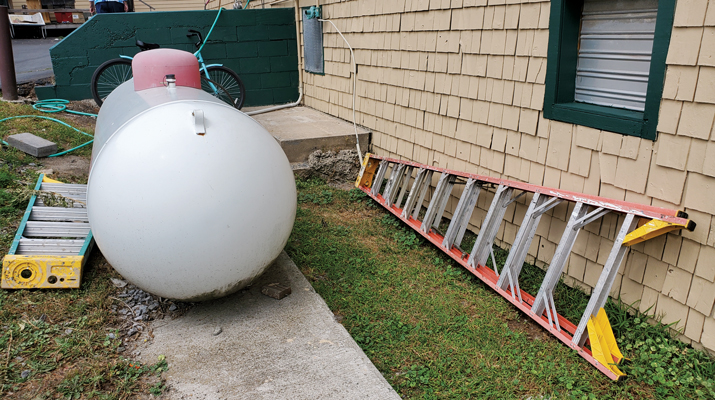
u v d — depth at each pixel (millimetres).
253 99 8320
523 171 3896
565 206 3531
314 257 4082
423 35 4891
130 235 2533
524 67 3727
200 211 2516
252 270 2836
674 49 2678
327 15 7000
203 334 2824
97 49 7566
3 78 7551
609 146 3141
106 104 3854
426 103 5020
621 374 2615
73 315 2867
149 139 2586
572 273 3562
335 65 7004
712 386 2553
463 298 3557
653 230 2553
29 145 5352
